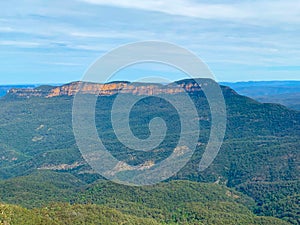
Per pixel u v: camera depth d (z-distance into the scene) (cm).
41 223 12319
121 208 19512
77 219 13938
